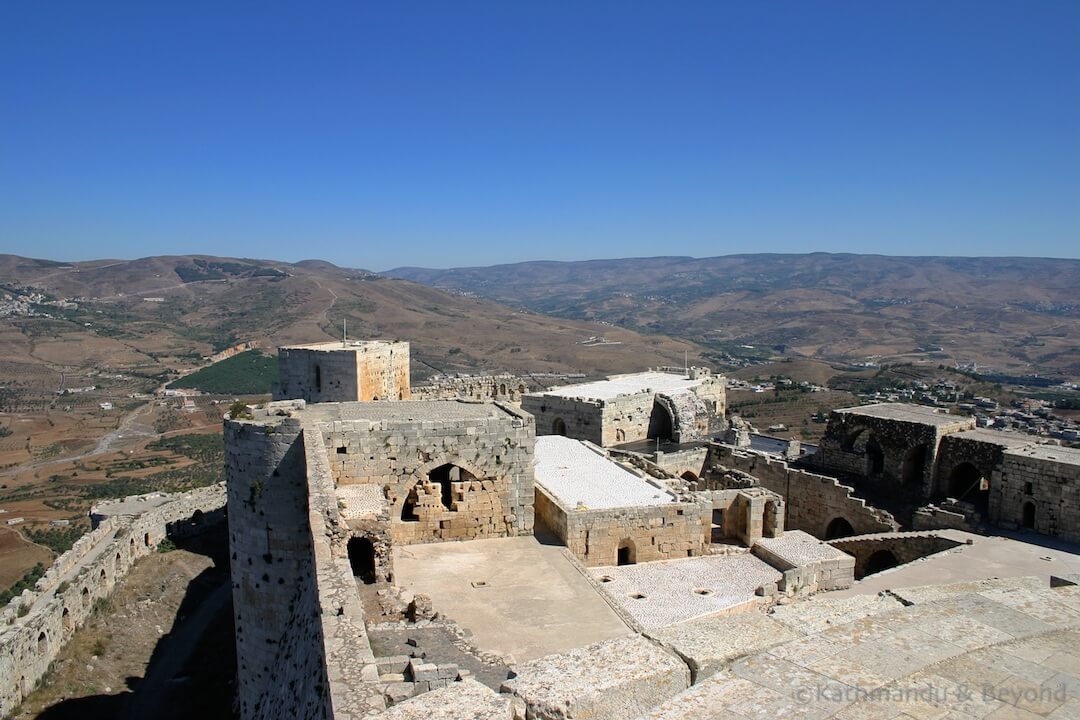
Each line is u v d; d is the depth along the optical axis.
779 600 32.66
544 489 39.91
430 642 20.80
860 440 57.81
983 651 12.30
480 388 70.38
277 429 31.70
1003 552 41.56
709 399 71.75
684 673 12.91
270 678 29.30
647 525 36.66
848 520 51.16
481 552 34.16
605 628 26.59
